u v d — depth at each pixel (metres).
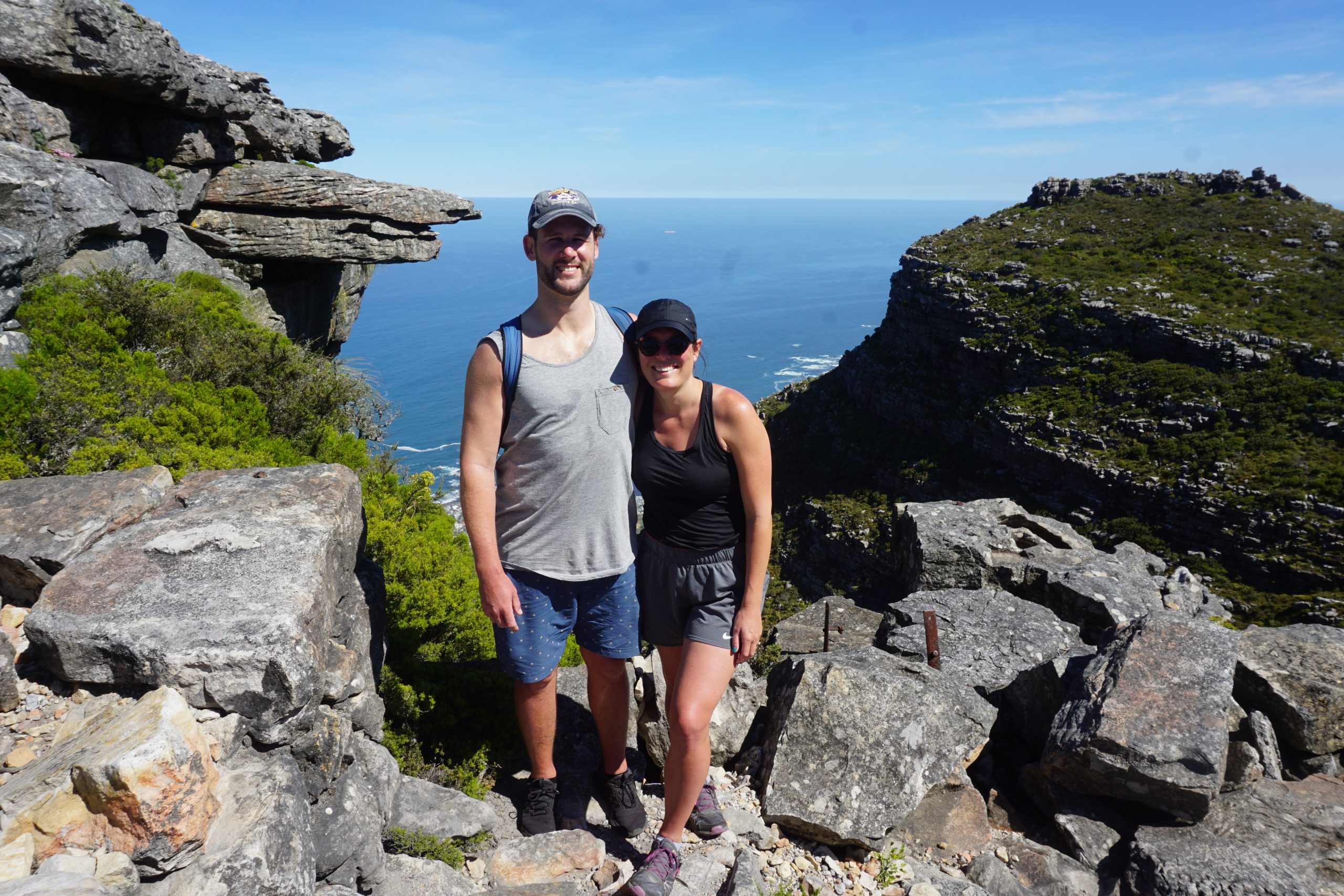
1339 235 90.12
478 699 4.11
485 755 3.72
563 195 2.66
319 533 2.90
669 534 2.93
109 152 18.92
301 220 22.84
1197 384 67.94
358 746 2.92
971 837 3.27
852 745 3.29
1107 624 5.31
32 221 11.60
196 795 1.96
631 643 3.06
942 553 6.04
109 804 1.86
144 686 2.32
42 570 2.72
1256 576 58.03
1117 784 3.28
